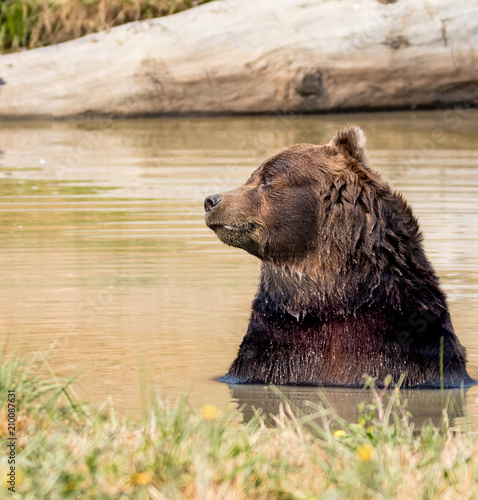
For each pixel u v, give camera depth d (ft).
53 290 48.42
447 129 101.91
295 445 26.96
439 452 26.14
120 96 108.47
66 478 23.61
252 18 108.37
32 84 107.86
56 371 36.19
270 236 37.06
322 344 36.24
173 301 46.85
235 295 47.98
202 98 109.81
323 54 107.96
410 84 110.93
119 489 23.34
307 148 38.04
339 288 36.24
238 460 25.03
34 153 91.09
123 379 35.50
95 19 123.95
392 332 35.63
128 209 67.46
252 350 36.70
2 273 51.19
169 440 26.27
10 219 64.44
